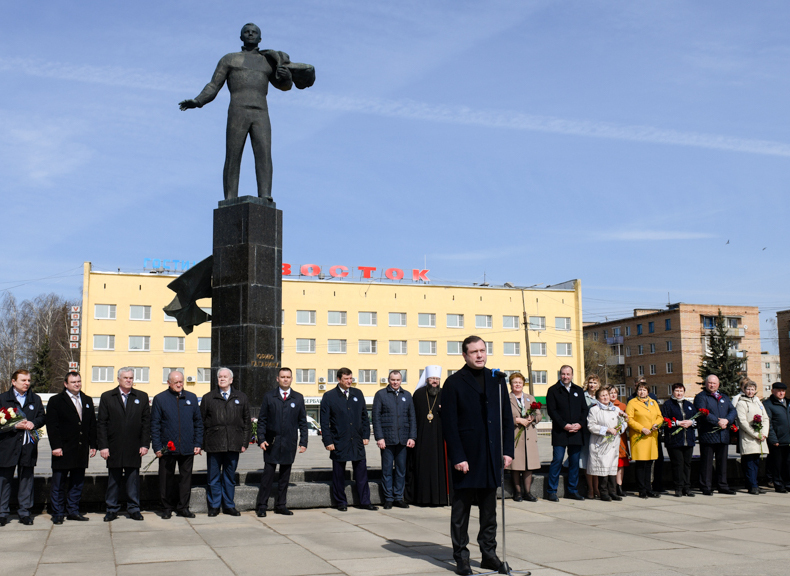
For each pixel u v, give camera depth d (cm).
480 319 6994
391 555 767
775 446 1328
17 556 763
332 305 6556
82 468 981
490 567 703
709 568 700
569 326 7244
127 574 681
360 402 1126
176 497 1073
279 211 1664
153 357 6053
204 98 1645
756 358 8244
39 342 7562
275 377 1606
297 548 804
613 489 1222
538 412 1215
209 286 1723
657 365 8375
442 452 1144
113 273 6053
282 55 1692
